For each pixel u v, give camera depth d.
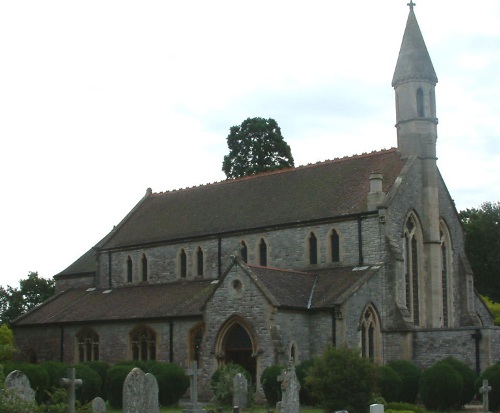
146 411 30.05
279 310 48.53
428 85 59.22
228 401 46.66
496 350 49.62
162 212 70.88
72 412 28.50
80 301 68.31
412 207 56.69
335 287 52.00
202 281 61.97
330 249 55.84
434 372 43.81
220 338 50.34
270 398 45.56
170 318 57.16
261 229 59.19
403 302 53.19
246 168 92.38
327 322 49.84
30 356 67.00
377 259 53.47
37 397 43.25
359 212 54.62
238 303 49.69
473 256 87.31
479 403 48.34
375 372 39.38
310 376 39.72
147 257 66.88
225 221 62.78
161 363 50.38
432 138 58.84
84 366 47.28
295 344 49.28
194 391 39.38
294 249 57.38
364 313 51.12
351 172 59.94
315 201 58.66
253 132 93.56
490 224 87.44
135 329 59.56
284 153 94.12
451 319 59.34
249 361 49.69
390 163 58.53
